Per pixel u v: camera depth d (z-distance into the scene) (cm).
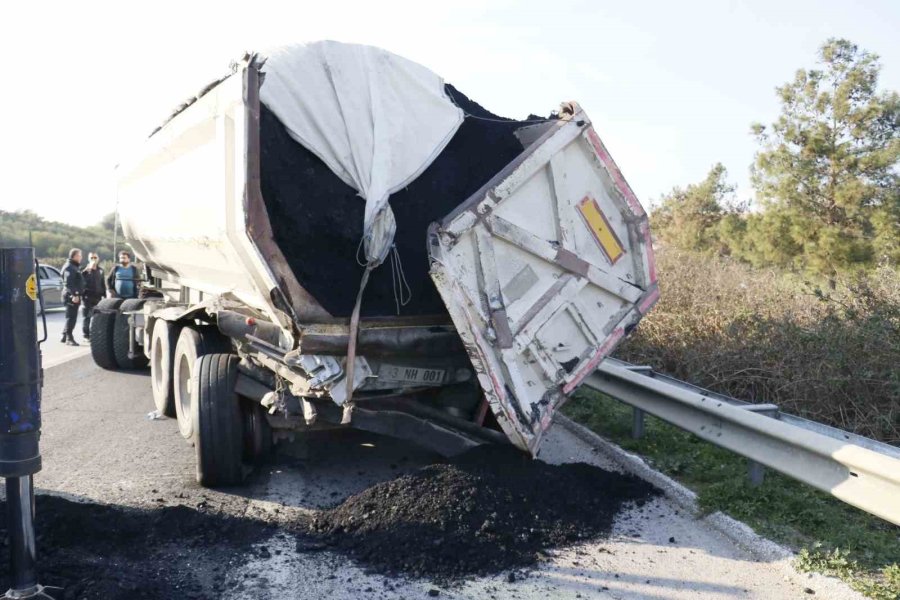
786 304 877
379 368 532
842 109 1706
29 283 338
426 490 496
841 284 886
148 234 889
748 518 499
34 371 341
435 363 555
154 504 541
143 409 891
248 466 625
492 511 478
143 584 391
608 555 457
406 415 575
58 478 605
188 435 689
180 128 626
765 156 1814
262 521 507
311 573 430
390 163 555
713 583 420
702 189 2527
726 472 587
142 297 1046
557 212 566
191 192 621
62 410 884
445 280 497
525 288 553
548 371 565
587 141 573
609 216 596
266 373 579
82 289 1558
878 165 1686
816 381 694
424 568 433
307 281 517
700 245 2392
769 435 498
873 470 412
